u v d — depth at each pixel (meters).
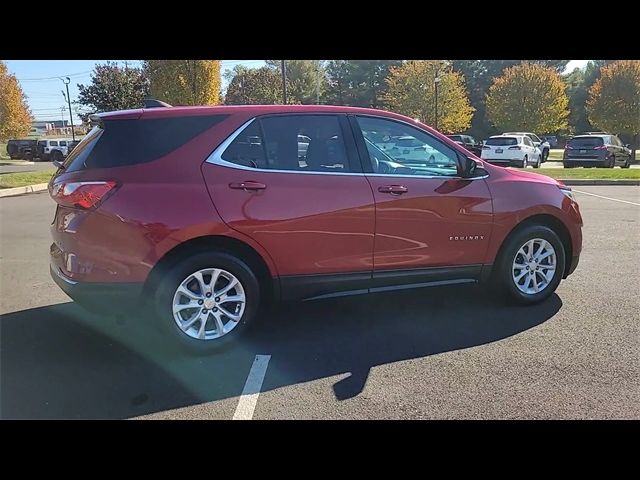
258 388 3.36
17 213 11.04
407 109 39.00
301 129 4.05
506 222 4.56
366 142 4.22
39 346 4.00
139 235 3.56
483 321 4.46
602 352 3.80
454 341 4.05
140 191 3.58
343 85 67.62
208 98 22.42
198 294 3.79
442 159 4.44
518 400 3.16
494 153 24.22
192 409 3.12
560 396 3.20
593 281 5.55
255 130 3.93
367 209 4.09
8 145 42.19
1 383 3.42
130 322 4.50
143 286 3.62
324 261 4.04
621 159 24.53
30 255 7.04
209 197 3.70
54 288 5.50
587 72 61.81
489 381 3.40
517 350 3.87
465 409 3.08
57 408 3.12
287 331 4.30
